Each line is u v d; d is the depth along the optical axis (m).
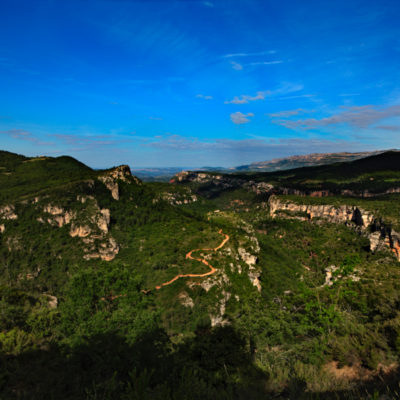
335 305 19.16
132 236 106.06
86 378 13.48
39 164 170.12
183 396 9.98
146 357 15.84
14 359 15.25
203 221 133.25
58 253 89.56
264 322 19.84
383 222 126.69
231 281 73.06
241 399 10.68
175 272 76.00
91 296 24.47
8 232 93.69
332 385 10.62
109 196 122.75
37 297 41.94
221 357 15.31
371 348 12.25
